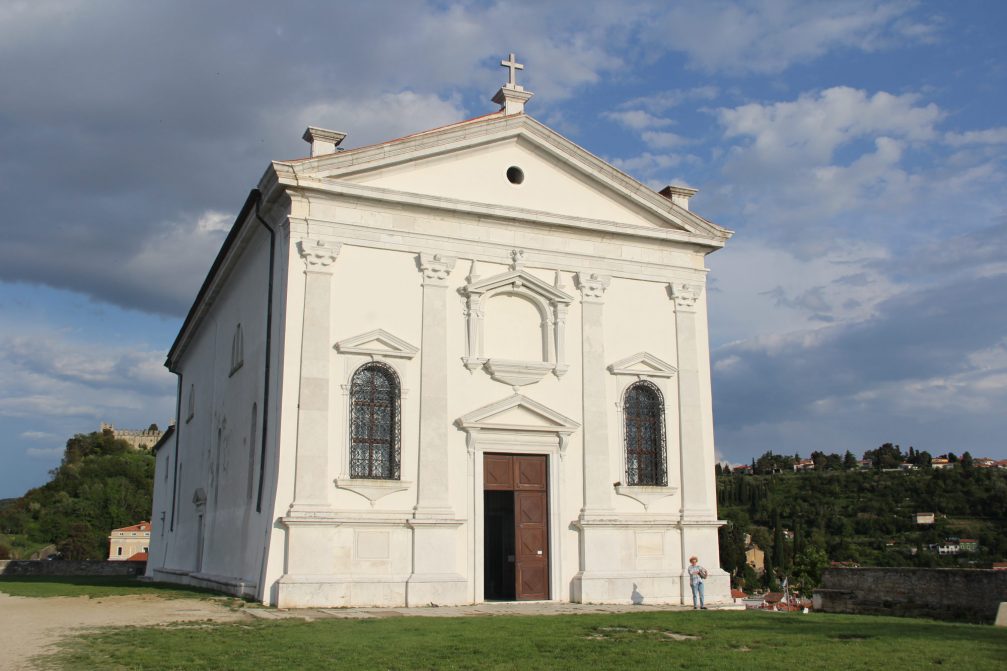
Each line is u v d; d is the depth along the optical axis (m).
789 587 82.62
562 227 26.89
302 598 21.53
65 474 119.62
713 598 26.38
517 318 26.33
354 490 22.95
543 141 27.05
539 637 15.93
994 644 15.39
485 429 24.83
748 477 175.62
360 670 12.42
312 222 23.78
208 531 31.28
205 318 36.38
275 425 22.97
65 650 14.05
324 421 22.86
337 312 23.67
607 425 26.52
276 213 24.72
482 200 26.09
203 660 13.14
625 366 26.97
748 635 16.66
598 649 14.57
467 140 25.97
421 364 24.41
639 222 28.25
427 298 24.80
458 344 25.06
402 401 23.98
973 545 112.38
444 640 15.32
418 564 23.17
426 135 25.34
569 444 25.91
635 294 27.84
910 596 24.47
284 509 22.12
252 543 23.27
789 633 17.06
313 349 23.12
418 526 23.31
